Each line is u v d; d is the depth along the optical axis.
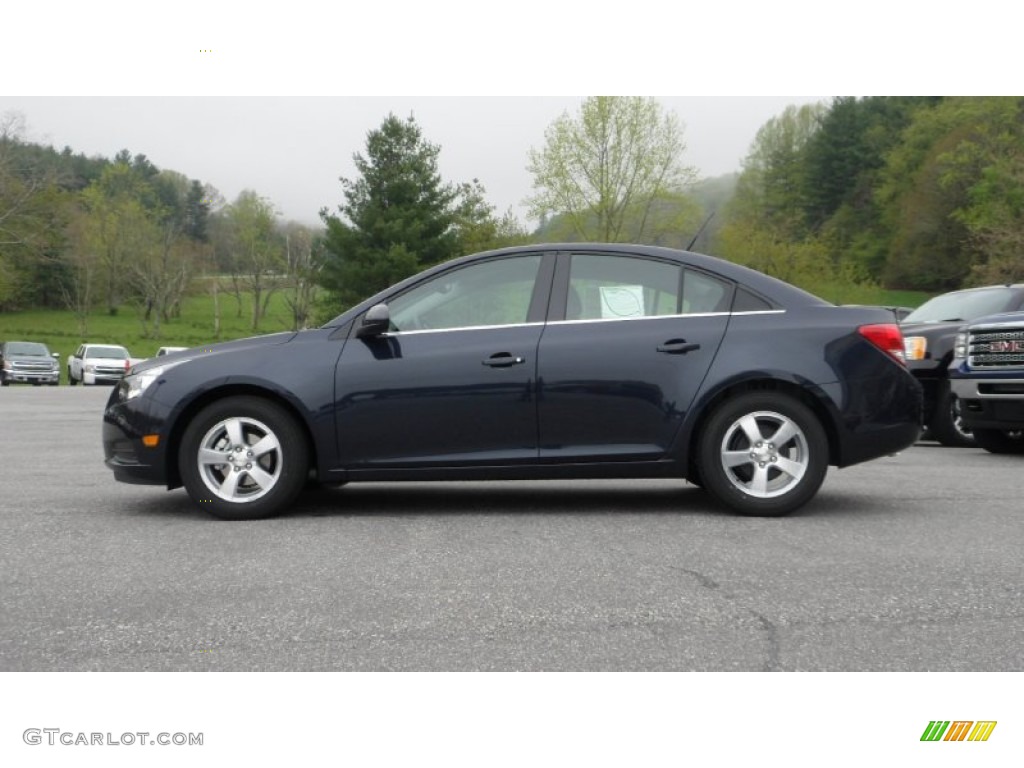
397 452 6.06
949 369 10.23
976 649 3.61
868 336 6.07
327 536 5.54
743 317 6.11
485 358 6.02
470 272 6.26
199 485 6.05
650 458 6.02
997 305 11.41
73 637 3.78
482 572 4.67
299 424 6.11
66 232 79.12
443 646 3.66
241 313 98.88
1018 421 9.57
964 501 6.73
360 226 55.22
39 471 8.70
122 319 97.44
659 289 6.18
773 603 4.14
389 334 6.14
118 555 5.09
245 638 3.76
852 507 6.46
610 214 47.88
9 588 4.45
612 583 4.46
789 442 6.04
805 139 92.69
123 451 6.18
